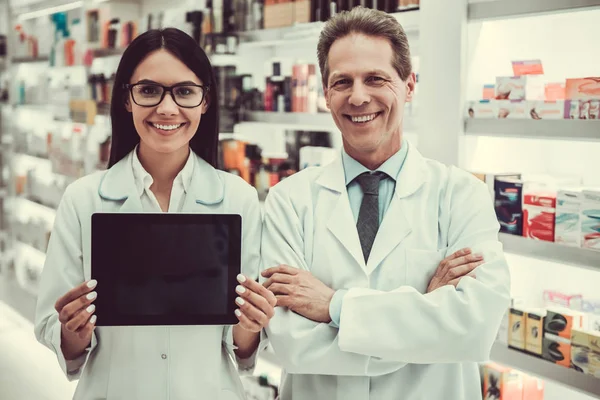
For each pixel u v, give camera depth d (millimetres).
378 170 1744
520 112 2289
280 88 3283
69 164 5027
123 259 1452
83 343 1586
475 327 1519
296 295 1629
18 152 5910
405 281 1671
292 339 1604
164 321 1461
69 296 1438
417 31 2893
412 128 2602
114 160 1692
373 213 1722
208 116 1705
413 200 1727
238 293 1466
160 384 1591
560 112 2178
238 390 1684
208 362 1614
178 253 1461
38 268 5402
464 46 2402
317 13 3016
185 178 1646
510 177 2520
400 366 1602
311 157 3256
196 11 3623
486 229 1677
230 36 3455
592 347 2146
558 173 2746
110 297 1450
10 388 4082
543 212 2305
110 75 4543
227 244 1471
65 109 5117
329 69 1669
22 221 5883
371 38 1617
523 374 2525
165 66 1522
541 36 2693
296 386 1721
